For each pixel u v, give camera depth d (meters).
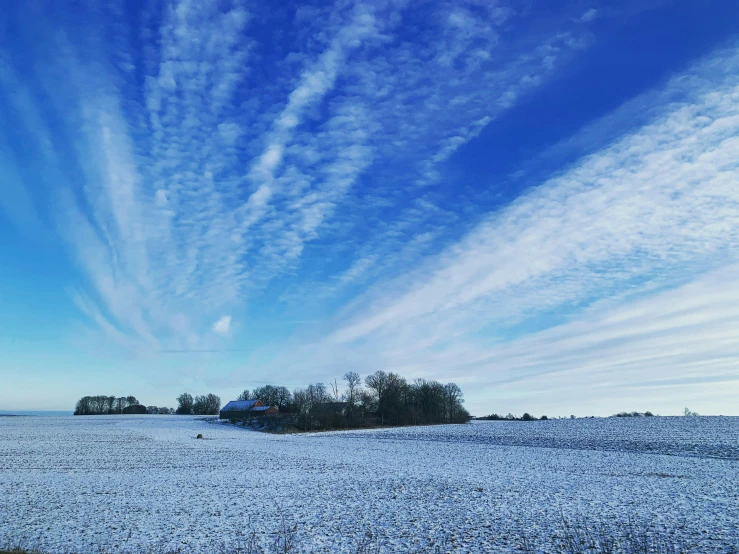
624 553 16.64
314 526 21.53
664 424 85.94
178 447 63.28
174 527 21.39
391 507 25.30
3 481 34.53
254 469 41.06
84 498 28.02
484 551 17.62
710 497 26.41
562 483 32.28
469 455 52.81
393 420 135.12
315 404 124.50
